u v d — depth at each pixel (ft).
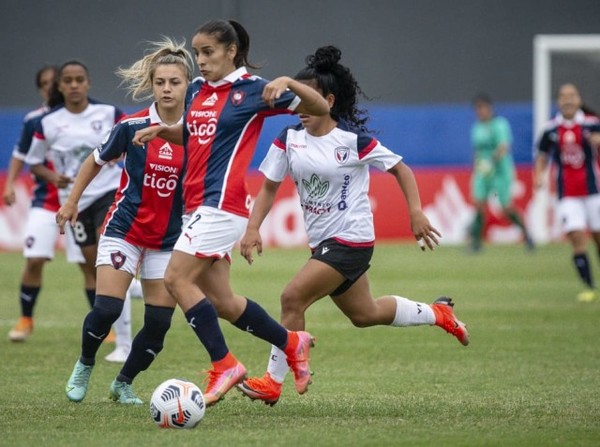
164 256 86.74
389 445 70.54
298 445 70.03
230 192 78.59
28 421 79.20
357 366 111.04
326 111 78.28
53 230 127.75
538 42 284.41
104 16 283.38
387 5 287.07
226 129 79.05
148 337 86.89
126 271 85.81
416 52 288.10
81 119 124.57
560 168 169.99
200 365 111.14
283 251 246.47
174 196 85.81
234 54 80.38
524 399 90.53
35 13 282.97
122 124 85.66
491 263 221.46
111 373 106.52
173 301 86.99
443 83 288.92
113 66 283.38
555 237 268.82
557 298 169.78
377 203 262.06
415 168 262.88
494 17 288.10
